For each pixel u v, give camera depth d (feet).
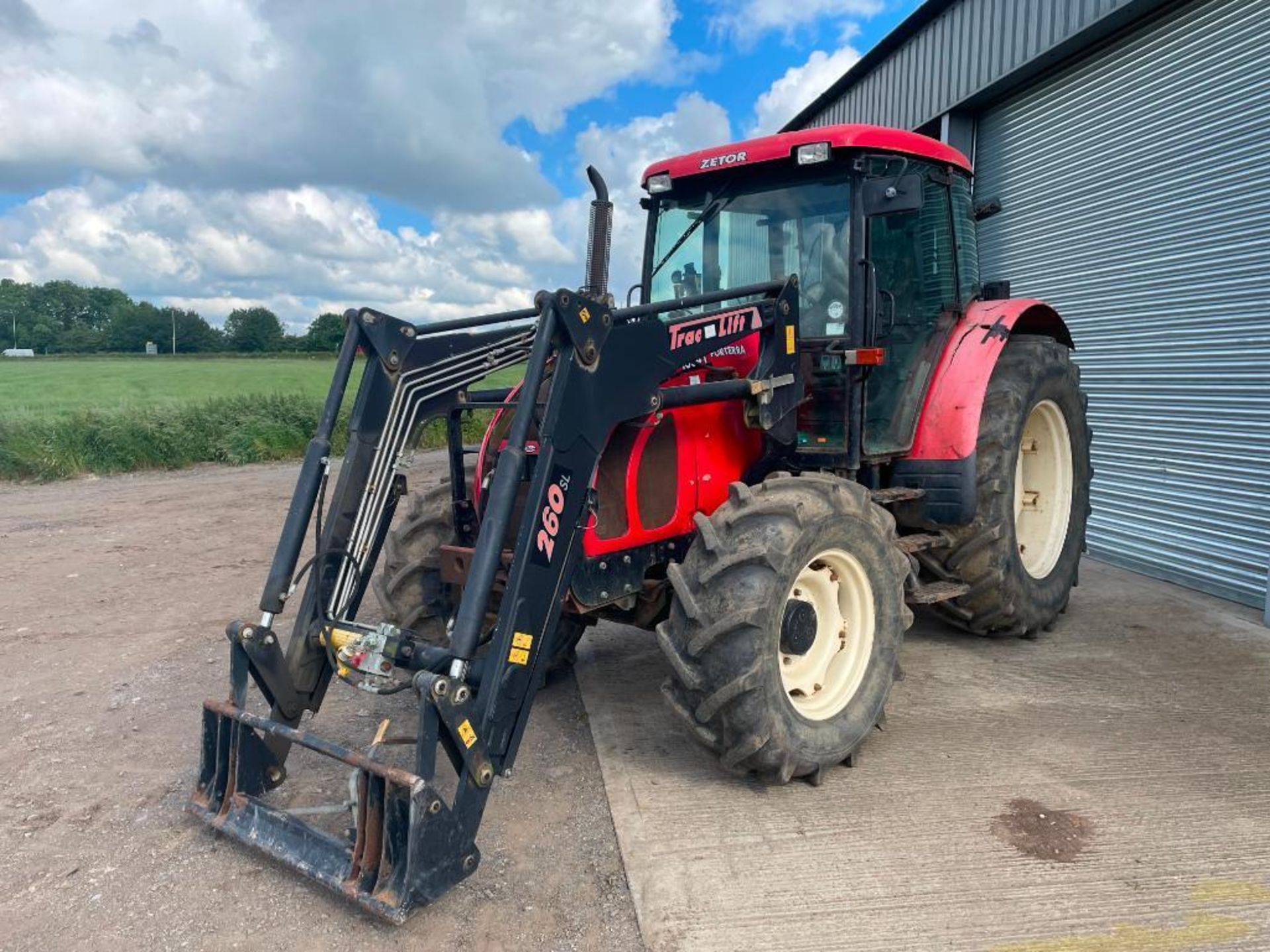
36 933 8.03
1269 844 9.02
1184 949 7.50
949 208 14.69
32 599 19.25
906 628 11.70
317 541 10.18
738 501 10.46
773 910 8.11
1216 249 18.34
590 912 8.18
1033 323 16.70
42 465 40.04
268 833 8.93
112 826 9.87
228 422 47.34
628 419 10.09
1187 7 18.71
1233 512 18.13
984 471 14.26
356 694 13.66
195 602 19.01
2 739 12.19
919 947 7.57
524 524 9.03
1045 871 8.63
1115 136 20.86
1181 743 11.35
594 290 10.98
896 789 10.32
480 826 9.72
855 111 32.01
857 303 12.61
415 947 7.73
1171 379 19.69
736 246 13.85
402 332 10.93
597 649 15.76
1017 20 22.61
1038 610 15.23
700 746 10.25
